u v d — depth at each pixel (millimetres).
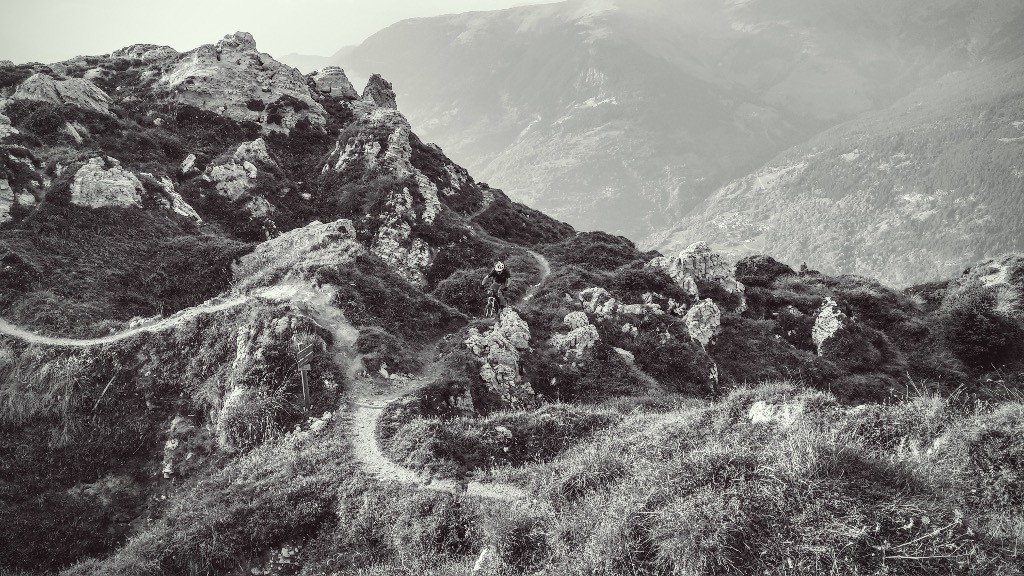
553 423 22078
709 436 15703
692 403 30406
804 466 10680
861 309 51531
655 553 11039
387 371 27844
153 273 39719
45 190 41656
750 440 14227
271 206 55375
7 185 39500
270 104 68938
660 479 12398
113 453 25578
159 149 55750
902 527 9352
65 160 44469
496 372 30750
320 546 18016
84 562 21750
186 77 65000
